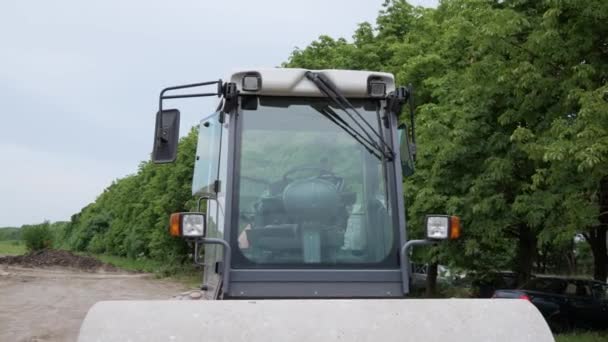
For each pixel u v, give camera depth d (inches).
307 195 219.8
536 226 543.5
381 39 1020.5
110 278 1518.2
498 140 571.8
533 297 691.4
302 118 228.8
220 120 236.8
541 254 1483.8
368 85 231.8
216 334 149.1
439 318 158.1
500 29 509.7
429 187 620.1
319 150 226.4
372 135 229.3
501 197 565.3
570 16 494.6
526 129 477.4
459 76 644.7
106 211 3668.8
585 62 490.3
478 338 155.0
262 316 153.8
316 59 1127.0
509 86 538.0
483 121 589.3
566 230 488.1
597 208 478.6
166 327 149.1
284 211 217.9
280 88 227.3
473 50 567.8
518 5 566.9
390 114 232.2
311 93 229.5
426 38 848.9
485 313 160.1
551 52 496.7
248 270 209.9
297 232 216.4
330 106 231.0
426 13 905.5
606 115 418.3
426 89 744.3
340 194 221.9
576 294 707.4
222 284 208.5
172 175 1702.8
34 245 2672.2
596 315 707.4
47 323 744.3
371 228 219.8
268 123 226.8
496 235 582.9
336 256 215.6
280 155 224.2
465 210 598.5
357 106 234.2
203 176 267.9
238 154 222.1
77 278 1486.2
